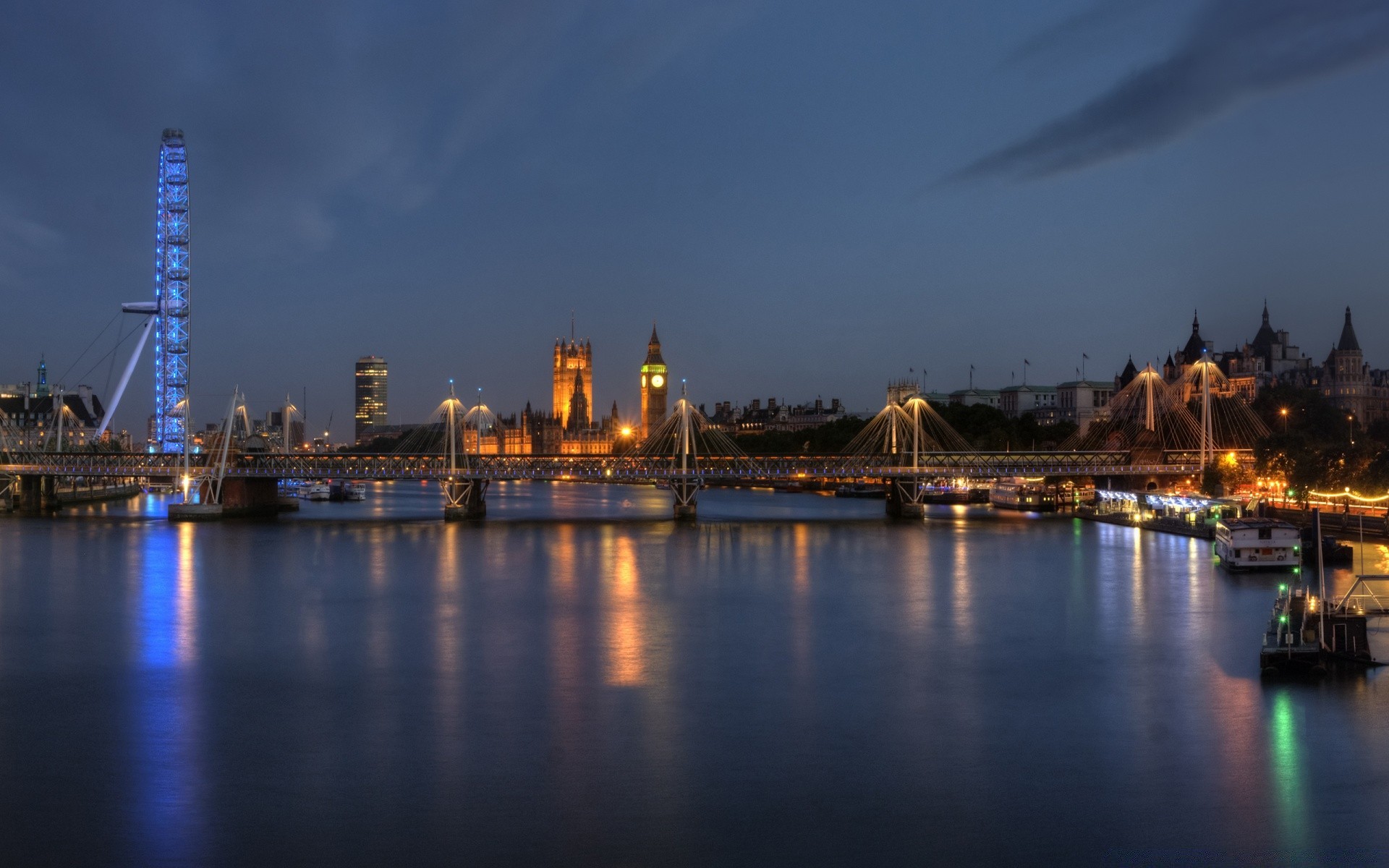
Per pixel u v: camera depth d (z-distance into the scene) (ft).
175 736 286.66
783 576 561.84
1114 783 251.60
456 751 274.36
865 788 249.75
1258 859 216.13
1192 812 235.61
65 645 392.68
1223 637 393.50
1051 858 217.15
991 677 341.41
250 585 533.96
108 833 227.40
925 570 582.76
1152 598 476.54
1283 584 453.99
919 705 311.27
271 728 292.81
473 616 449.06
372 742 280.72
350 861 215.51
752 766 263.70
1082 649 378.73
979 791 247.70
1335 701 307.17
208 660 368.89
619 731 289.12
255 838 225.56
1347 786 248.11
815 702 315.58
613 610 463.83
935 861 215.72
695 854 218.79
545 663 363.35
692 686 333.62
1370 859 215.72
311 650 385.09
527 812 237.25
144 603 480.64
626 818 234.38
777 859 216.54
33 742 281.95
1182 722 291.79
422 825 231.09
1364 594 423.23
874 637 403.13
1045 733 285.02
